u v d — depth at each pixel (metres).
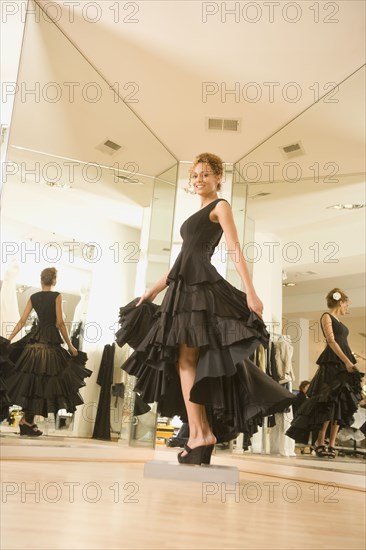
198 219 2.19
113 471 2.12
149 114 3.89
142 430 3.46
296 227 3.91
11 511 0.82
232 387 2.02
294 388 3.32
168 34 3.15
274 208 4.06
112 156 3.80
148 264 3.89
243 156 4.25
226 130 3.99
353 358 3.18
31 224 3.14
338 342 3.28
